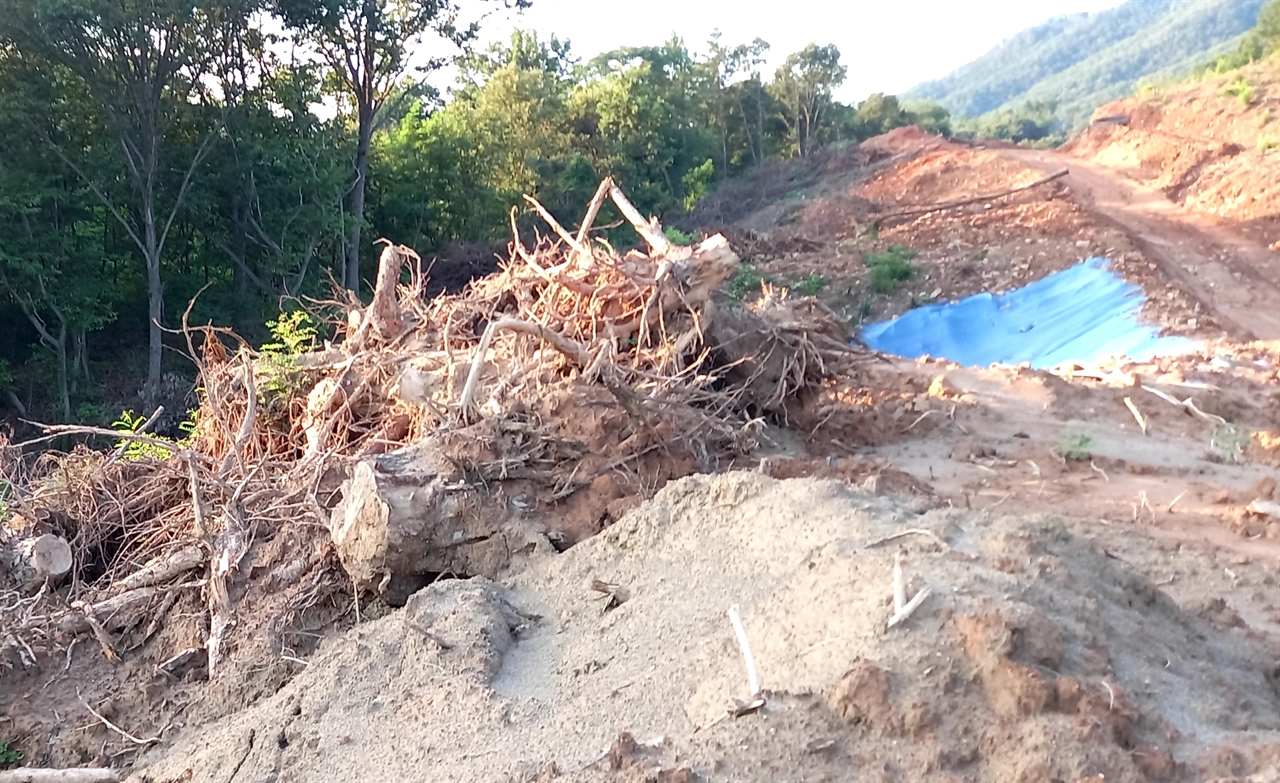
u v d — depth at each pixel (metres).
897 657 3.31
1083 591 3.93
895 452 8.78
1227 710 3.41
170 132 23.98
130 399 21.00
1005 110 138.12
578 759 3.56
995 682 3.13
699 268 8.92
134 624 6.64
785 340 9.82
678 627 4.38
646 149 47.69
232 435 7.70
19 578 6.97
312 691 4.93
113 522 7.78
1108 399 10.06
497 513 6.19
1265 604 5.24
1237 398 10.23
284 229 24.67
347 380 8.39
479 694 4.38
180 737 5.66
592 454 6.86
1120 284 18.67
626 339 8.80
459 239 34.00
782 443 9.05
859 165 46.84
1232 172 26.45
